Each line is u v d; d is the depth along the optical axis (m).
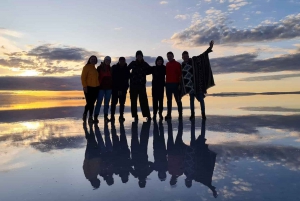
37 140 4.27
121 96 6.48
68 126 5.67
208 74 6.34
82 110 9.12
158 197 1.99
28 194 2.11
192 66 6.34
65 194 2.10
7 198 2.04
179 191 2.10
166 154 3.29
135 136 4.50
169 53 6.47
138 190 2.14
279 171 2.50
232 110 8.22
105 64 6.44
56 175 2.57
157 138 4.30
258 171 2.52
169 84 6.46
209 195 2.00
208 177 2.40
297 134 4.28
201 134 4.49
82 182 2.37
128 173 2.60
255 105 9.81
